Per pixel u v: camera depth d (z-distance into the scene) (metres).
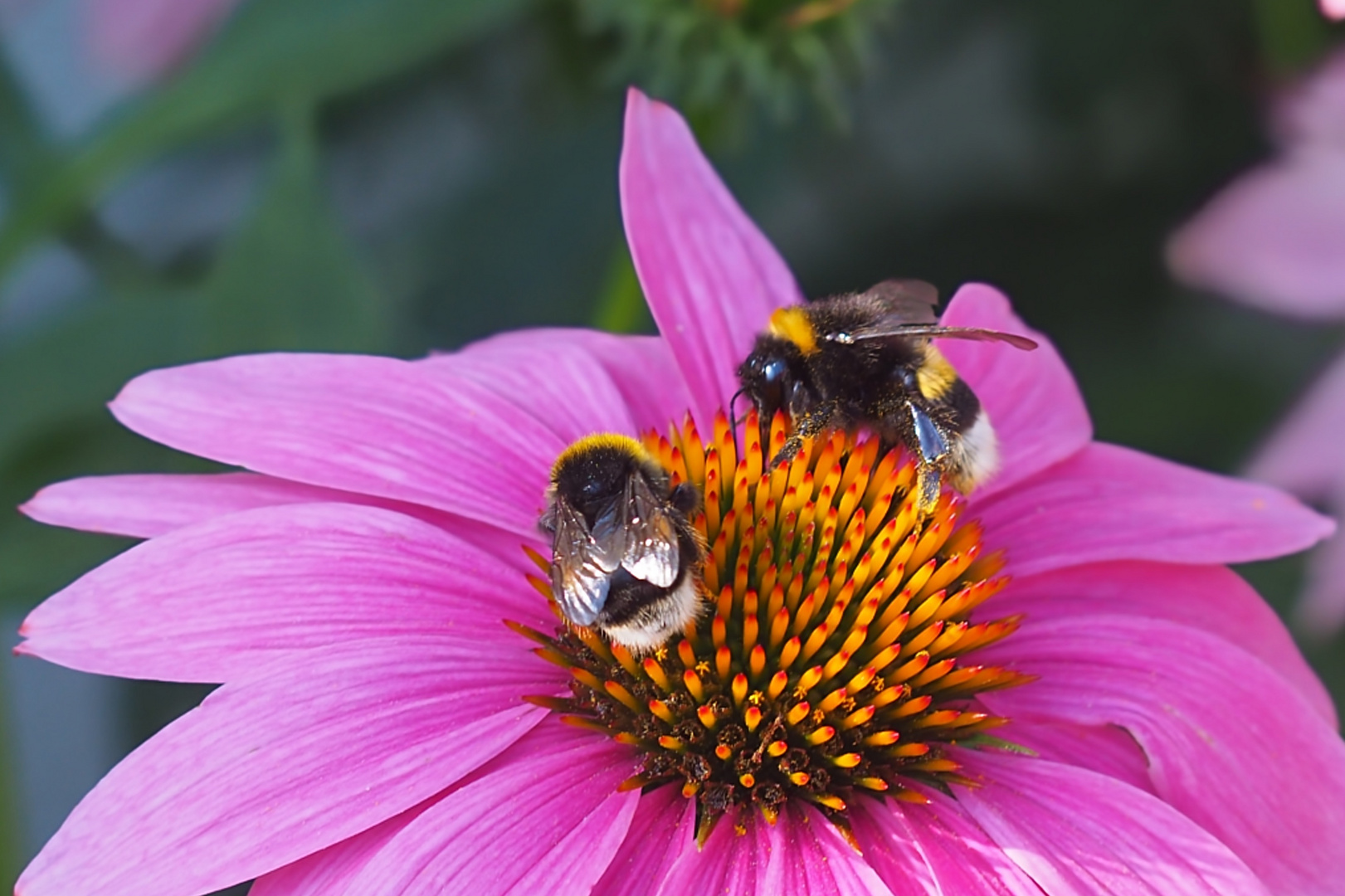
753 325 0.25
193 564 0.23
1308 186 0.27
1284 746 0.24
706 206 0.25
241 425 0.23
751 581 0.23
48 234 0.28
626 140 0.25
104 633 0.22
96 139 0.27
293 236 0.27
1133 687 0.24
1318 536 0.25
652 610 0.23
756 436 0.24
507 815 0.22
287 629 0.23
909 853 0.23
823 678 0.23
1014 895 0.22
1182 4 0.29
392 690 0.23
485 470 0.24
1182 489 0.25
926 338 0.24
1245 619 0.25
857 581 0.23
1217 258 0.27
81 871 0.22
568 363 0.25
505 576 0.24
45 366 0.27
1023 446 0.25
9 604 0.26
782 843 0.22
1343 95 0.27
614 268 0.28
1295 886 0.23
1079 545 0.25
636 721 0.23
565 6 0.29
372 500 0.24
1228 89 0.29
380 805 0.22
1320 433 0.27
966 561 0.23
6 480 0.27
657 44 0.27
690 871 0.22
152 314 0.27
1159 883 0.22
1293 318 0.28
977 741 0.23
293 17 0.27
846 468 0.24
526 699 0.23
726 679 0.23
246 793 0.22
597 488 0.23
